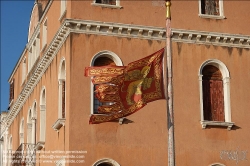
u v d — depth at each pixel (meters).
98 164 33.12
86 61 33.97
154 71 28.17
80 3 34.47
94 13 34.56
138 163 33.66
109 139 33.50
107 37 34.56
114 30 34.66
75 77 33.62
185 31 35.56
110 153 33.38
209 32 35.91
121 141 33.62
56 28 36.94
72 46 33.91
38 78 40.97
